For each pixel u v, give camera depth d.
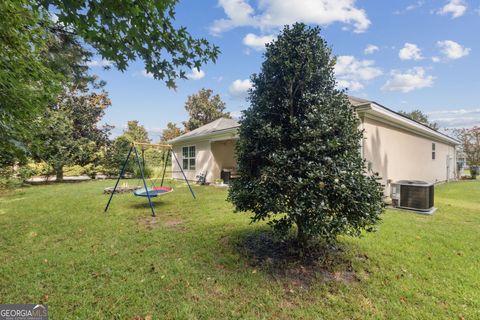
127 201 7.25
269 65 3.01
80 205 6.65
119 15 1.88
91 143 15.10
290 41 2.97
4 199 7.59
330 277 2.74
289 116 2.91
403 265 3.00
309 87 2.98
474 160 18.23
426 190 5.78
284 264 2.99
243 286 2.58
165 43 2.24
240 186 3.07
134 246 3.66
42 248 3.60
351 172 2.57
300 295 2.43
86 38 1.97
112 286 2.57
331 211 2.62
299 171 2.62
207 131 12.23
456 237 3.97
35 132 3.11
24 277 2.76
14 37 2.57
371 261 3.09
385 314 2.15
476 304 2.27
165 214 5.62
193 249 3.50
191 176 13.66
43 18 3.11
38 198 7.75
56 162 12.70
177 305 2.28
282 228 2.83
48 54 4.11
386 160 7.61
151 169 16.03
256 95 3.15
